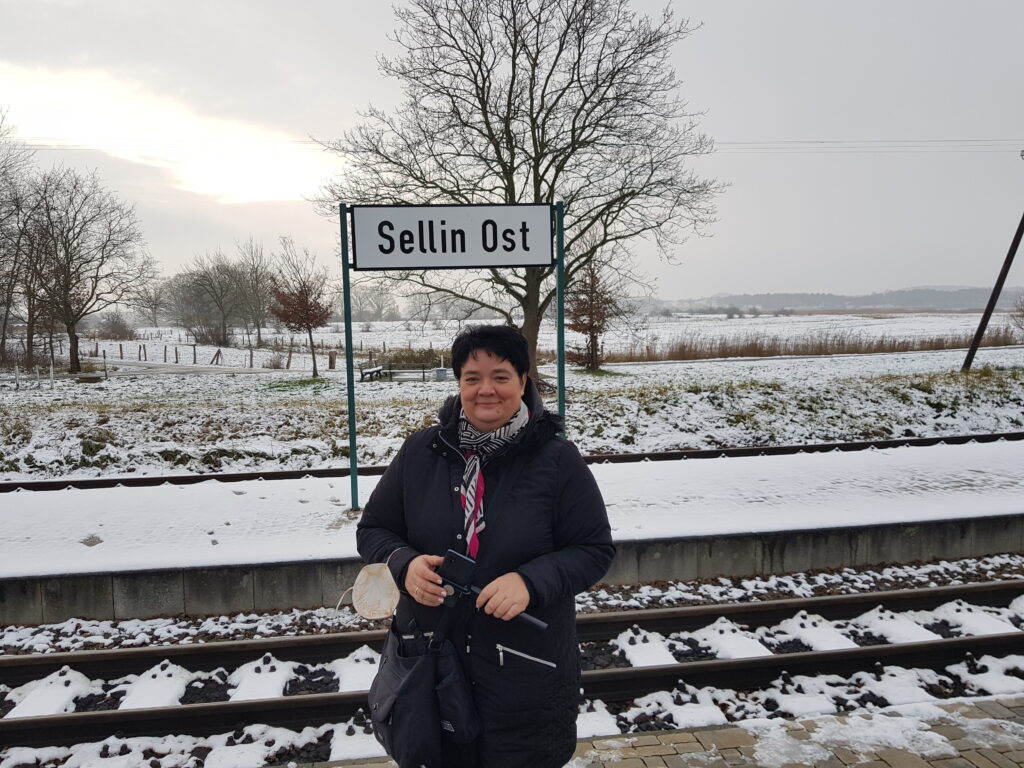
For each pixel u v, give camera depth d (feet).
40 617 18.06
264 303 186.91
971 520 21.89
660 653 15.99
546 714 7.01
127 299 123.65
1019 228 62.95
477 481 7.19
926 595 18.11
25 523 22.45
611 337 158.81
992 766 11.22
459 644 7.05
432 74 67.62
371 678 14.84
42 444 37.73
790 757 11.60
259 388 81.92
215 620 18.07
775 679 15.02
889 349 107.55
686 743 12.08
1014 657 15.57
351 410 23.94
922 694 14.15
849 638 16.58
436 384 79.30
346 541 20.40
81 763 12.45
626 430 40.93
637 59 67.62
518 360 7.23
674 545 20.17
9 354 128.88
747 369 84.23
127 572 18.16
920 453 31.60
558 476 7.22
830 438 41.39
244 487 27.07
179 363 137.18
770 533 20.68
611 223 71.97
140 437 41.06
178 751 12.89
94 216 117.80
